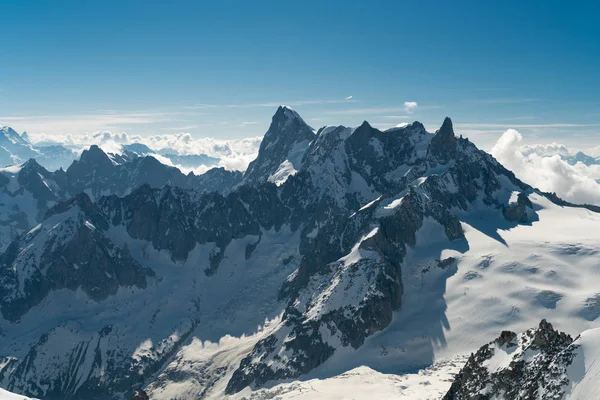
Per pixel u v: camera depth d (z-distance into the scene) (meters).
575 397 100.88
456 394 134.50
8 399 162.12
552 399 104.38
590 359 105.12
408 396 186.50
